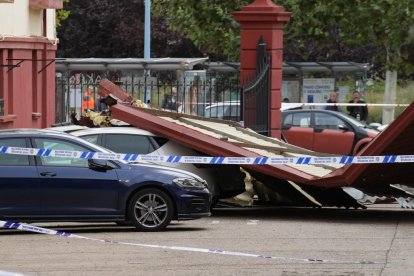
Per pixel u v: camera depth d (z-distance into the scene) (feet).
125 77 279.69
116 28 402.52
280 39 186.91
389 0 261.65
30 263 93.30
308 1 265.54
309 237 113.80
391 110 303.27
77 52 409.69
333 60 386.32
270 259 95.50
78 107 233.55
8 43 182.80
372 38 275.80
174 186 118.42
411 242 109.50
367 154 129.39
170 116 150.71
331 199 145.28
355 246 105.81
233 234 116.57
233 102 245.24
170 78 279.49
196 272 88.22
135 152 137.49
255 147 141.28
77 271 88.84
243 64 186.60
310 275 86.94
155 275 86.69
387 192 137.69
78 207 115.75
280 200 149.18
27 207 114.52
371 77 405.59
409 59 299.58
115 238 112.06
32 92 203.62
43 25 213.66
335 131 236.84
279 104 186.50
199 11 278.46
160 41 407.23
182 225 127.44
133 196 117.60
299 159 128.57
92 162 116.57
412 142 128.06
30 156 115.75
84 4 402.72
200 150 138.31
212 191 140.26
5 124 183.01
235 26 275.39
